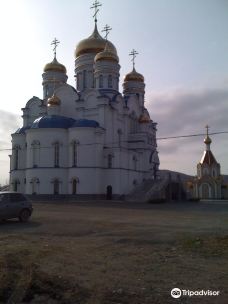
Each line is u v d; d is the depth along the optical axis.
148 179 61.25
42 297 8.19
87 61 66.56
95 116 59.16
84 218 25.11
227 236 15.00
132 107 68.12
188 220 24.28
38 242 15.04
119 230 18.55
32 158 56.25
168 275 9.71
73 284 8.80
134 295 8.07
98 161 55.53
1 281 8.89
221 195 80.31
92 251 12.95
